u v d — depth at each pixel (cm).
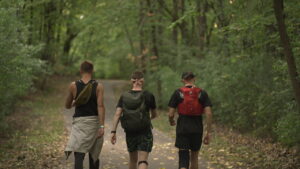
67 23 3797
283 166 959
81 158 716
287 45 744
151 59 2839
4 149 1205
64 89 3934
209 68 1870
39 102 2788
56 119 2042
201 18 2442
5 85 1294
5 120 1691
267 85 1399
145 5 2730
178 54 2591
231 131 1644
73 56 5162
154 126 1891
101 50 5228
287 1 989
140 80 738
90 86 725
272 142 1302
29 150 1201
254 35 1166
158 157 1109
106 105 2844
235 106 1617
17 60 1300
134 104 714
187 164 745
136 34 3041
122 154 1156
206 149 1238
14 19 1284
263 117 1363
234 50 1619
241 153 1157
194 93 760
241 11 1205
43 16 3106
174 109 771
